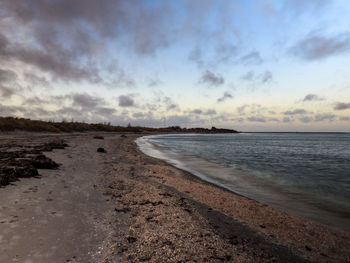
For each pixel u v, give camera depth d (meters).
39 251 3.30
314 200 7.88
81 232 4.04
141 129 156.62
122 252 3.49
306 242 4.55
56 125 50.56
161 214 5.29
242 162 18.50
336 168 15.94
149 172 11.16
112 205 5.66
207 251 3.78
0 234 3.68
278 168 15.56
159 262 3.30
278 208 6.94
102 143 28.84
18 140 22.59
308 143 58.06
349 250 4.30
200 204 6.51
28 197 5.61
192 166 15.45
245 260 3.63
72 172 9.21
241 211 6.20
